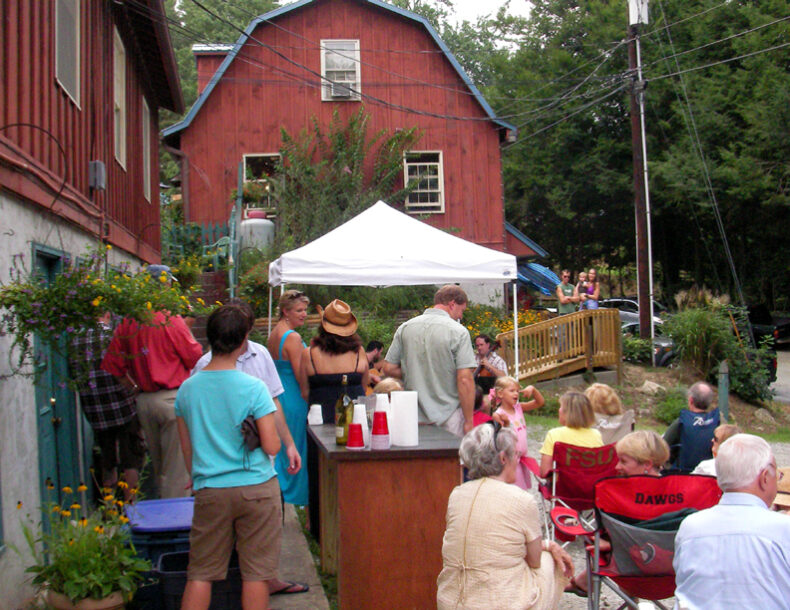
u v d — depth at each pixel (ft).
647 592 13.67
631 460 16.33
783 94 88.43
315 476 20.20
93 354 16.16
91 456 22.97
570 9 114.52
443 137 67.82
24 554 15.07
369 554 14.61
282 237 56.54
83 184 24.09
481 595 11.33
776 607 9.48
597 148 102.37
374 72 67.41
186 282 46.16
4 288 14.70
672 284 112.57
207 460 12.44
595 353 50.62
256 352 16.20
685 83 96.48
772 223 100.12
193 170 65.41
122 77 32.14
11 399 15.02
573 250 121.29
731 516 10.01
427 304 57.88
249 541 12.50
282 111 66.33
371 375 24.85
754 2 99.60
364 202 62.44
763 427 50.83
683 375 53.11
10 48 17.13
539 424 41.42
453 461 14.82
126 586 13.35
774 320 89.81
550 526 19.76
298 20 66.80
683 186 91.66
